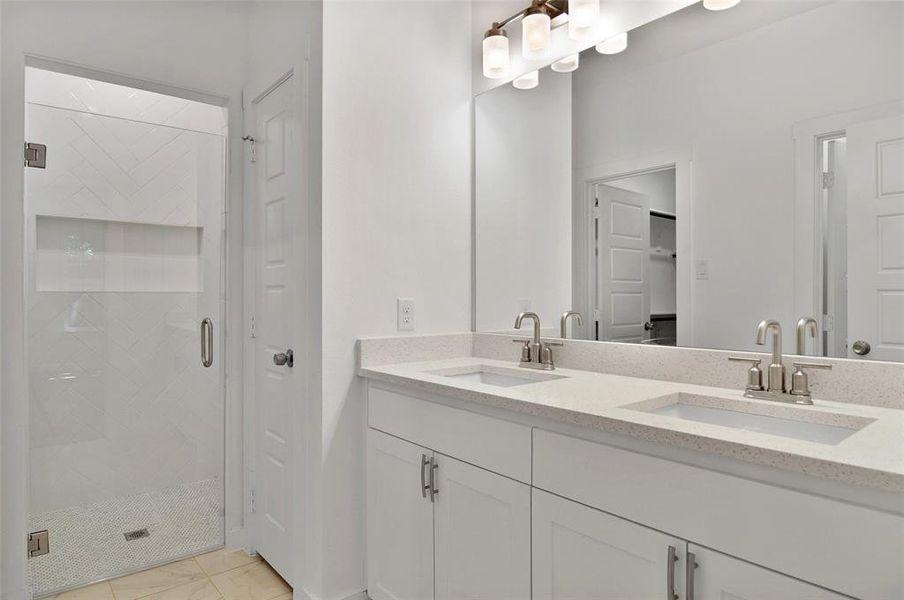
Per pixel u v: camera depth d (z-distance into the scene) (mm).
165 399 2271
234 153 2438
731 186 1504
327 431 1810
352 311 1874
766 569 912
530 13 1975
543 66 2023
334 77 1829
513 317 2104
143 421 2223
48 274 2008
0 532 1865
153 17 2230
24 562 1911
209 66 2373
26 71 1982
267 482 2244
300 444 1931
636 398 1332
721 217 1524
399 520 1733
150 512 2240
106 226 2137
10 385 1895
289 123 2057
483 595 1442
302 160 1921
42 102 2021
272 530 2195
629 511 1108
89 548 2102
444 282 2156
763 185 1440
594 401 1291
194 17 2338
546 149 1998
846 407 1217
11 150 1901
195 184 2342
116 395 2162
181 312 2311
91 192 2102
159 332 2260
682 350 1587
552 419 1243
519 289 2082
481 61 2244
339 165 1842
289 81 2055
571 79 1929
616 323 1787
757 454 905
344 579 1854
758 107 1451
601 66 1835
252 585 2104
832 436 1161
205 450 2369
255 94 2316
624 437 1122
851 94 1286
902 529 774
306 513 1896
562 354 1929
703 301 1562
